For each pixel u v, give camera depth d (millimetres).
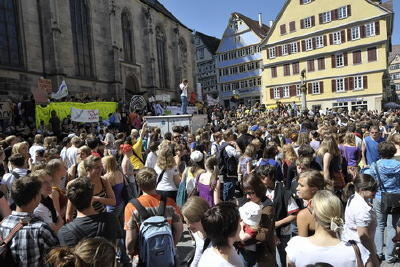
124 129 22625
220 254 2957
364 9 44219
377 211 5609
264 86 55875
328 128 10148
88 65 32031
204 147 9938
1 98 23156
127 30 38219
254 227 3932
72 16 30062
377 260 3760
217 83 69938
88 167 5328
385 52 43125
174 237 4418
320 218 3049
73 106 20000
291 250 3131
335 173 6391
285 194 4766
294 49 51406
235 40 65250
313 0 48625
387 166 5410
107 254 2443
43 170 4699
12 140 9359
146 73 41469
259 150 8922
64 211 5270
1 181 5941
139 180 4371
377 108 44156
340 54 46812
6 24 24281
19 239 3375
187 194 6336
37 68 26531
